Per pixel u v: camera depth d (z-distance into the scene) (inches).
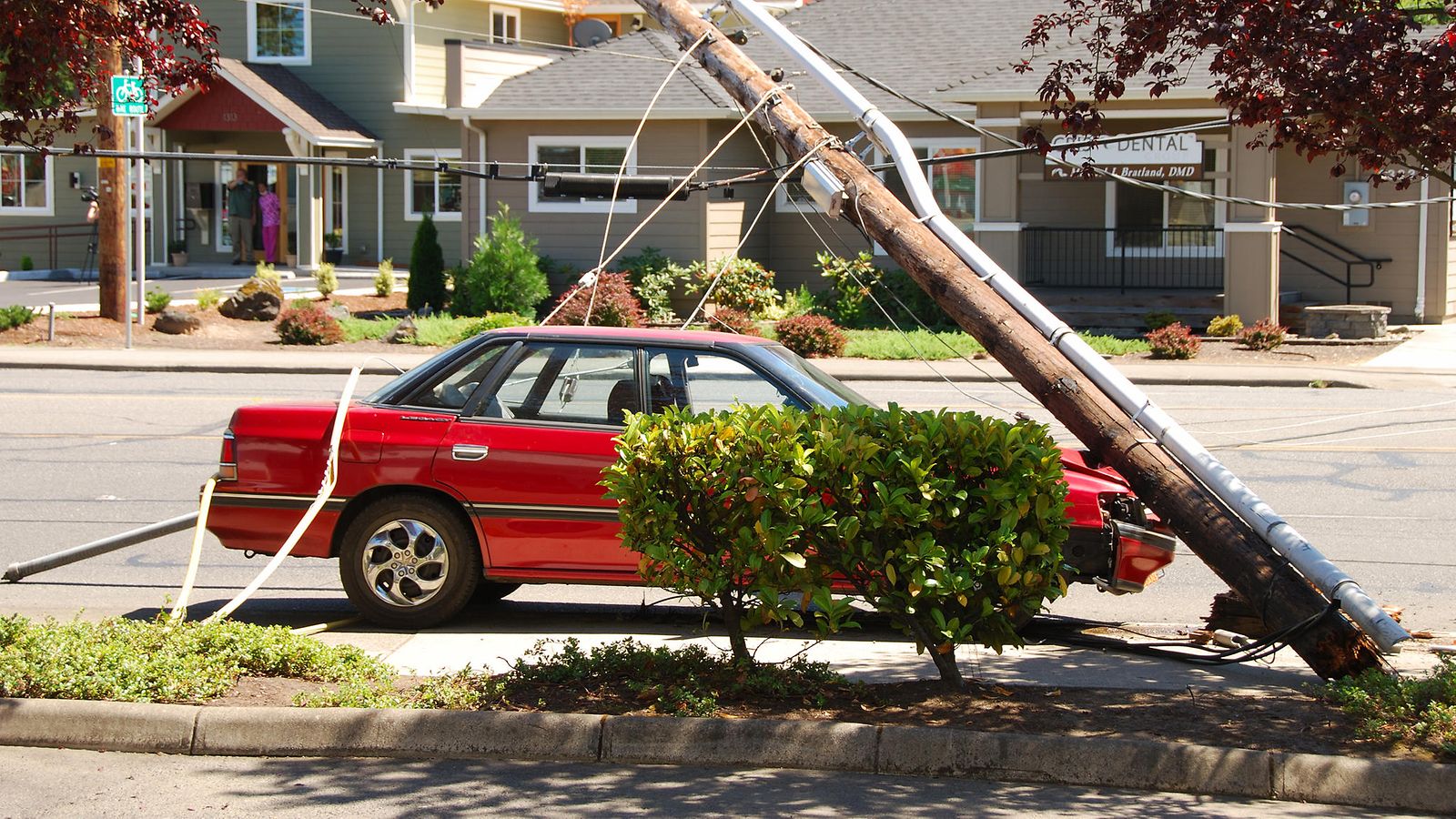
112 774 229.0
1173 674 288.0
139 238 990.4
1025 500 244.8
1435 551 409.7
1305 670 294.4
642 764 235.0
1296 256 1048.8
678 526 254.7
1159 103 957.8
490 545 319.6
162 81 407.2
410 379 329.7
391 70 1437.0
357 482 321.1
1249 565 277.0
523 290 1082.1
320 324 952.3
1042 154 352.2
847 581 288.7
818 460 248.1
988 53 1114.1
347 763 235.6
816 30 1211.9
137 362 845.8
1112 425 292.4
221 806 215.6
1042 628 331.9
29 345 920.3
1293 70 291.7
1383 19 281.9
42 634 264.8
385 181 1462.8
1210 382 778.8
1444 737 227.6
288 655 266.8
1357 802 218.5
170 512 454.9
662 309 1072.2
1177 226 1048.2
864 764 231.9
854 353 905.5
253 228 1492.4
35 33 342.3
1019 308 314.7
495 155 1175.0
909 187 343.6
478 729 238.1
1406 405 695.7
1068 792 224.1
